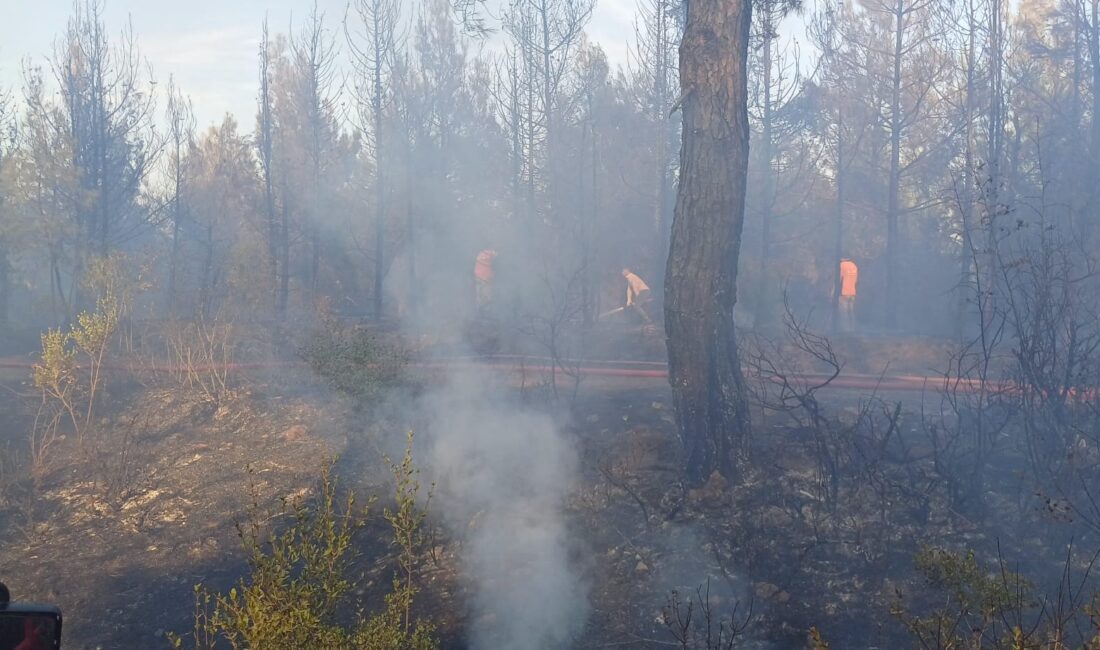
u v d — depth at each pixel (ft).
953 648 14.66
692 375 23.79
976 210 48.67
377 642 13.73
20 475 28.73
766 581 19.06
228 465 28.14
